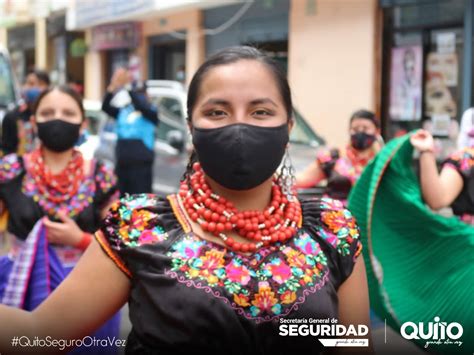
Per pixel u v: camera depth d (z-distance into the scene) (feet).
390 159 11.92
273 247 6.03
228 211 6.04
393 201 12.13
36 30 69.92
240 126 5.81
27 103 20.53
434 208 11.76
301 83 39.52
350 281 6.34
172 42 50.72
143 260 5.87
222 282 5.72
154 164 26.76
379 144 17.25
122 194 25.14
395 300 11.89
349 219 6.43
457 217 11.94
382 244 12.19
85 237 10.22
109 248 6.07
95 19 55.67
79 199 11.02
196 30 46.78
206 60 6.21
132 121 24.90
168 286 5.71
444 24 32.96
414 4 33.88
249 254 5.92
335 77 37.37
